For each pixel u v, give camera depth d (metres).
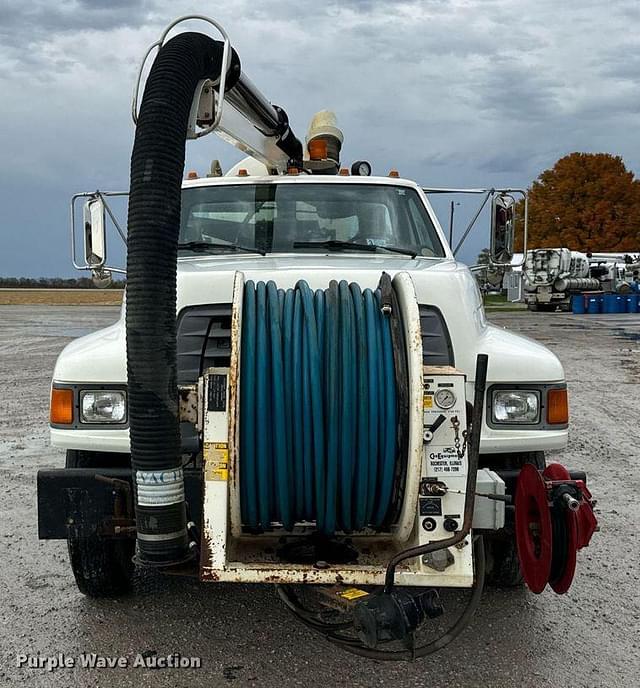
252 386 2.81
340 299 2.96
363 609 2.67
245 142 4.68
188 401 3.01
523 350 3.64
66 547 4.78
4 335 19.56
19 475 6.42
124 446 3.40
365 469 2.85
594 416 9.09
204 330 3.48
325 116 5.96
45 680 3.23
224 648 3.50
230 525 2.94
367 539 3.13
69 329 21.58
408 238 4.73
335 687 3.18
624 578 4.34
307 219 4.73
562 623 3.77
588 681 3.24
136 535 3.11
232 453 2.78
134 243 2.84
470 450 2.78
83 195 4.94
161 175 2.87
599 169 56.09
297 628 3.68
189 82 3.12
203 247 4.62
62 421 3.46
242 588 4.13
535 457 3.69
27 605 3.94
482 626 3.73
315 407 2.80
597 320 26.94
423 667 3.34
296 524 3.10
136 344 2.81
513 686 3.19
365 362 2.85
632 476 6.46
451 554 2.83
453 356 3.51
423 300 3.55
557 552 2.93
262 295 3.00
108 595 3.97
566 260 32.69
